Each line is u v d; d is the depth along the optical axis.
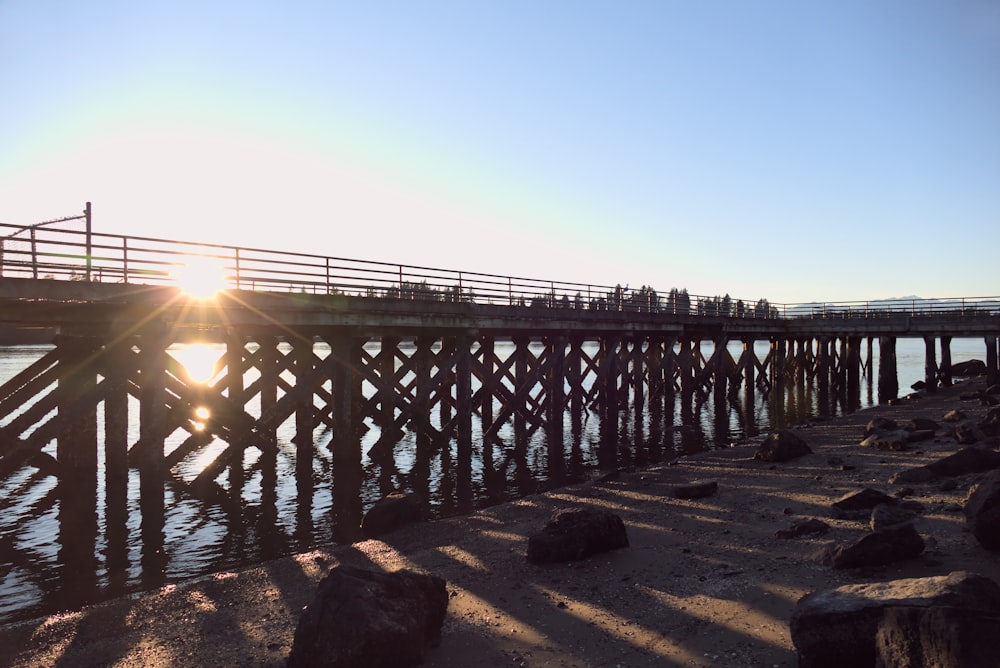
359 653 6.01
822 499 12.86
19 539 12.65
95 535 12.91
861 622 5.32
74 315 13.96
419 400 20.59
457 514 14.62
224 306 15.54
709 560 9.58
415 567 10.24
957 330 36.38
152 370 14.75
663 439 25.61
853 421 24.73
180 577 10.70
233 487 17.03
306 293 17.03
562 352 25.28
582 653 6.77
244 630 8.05
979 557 8.25
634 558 9.92
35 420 13.56
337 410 18.53
